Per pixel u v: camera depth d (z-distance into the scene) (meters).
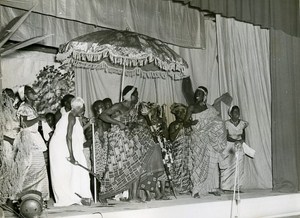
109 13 6.29
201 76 7.29
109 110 5.90
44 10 5.72
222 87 7.39
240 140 7.00
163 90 6.98
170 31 6.86
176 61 6.14
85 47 5.59
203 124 6.67
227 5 7.29
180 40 6.97
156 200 6.12
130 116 6.09
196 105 6.71
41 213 4.81
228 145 6.95
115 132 5.86
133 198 5.96
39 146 5.48
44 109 5.93
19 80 5.84
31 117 5.50
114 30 6.02
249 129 7.58
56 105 6.02
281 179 7.70
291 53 7.93
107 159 5.79
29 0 5.59
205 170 6.61
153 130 6.23
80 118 5.68
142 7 6.60
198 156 6.59
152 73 6.82
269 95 7.88
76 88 6.34
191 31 7.10
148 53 5.89
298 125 7.92
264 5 7.77
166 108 6.97
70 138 5.51
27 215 4.74
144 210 5.40
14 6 5.51
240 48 7.61
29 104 5.55
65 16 5.88
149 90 6.88
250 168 7.55
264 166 7.68
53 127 5.88
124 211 5.25
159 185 6.37
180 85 7.13
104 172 5.78
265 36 7.90
